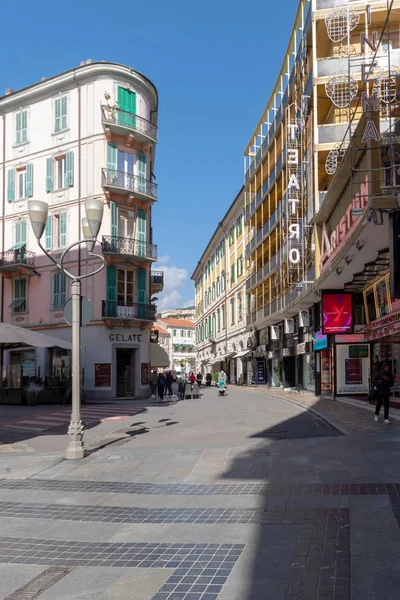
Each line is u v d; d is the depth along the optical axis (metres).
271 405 24.72
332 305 25.41
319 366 28.69
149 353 35.09
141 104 35.25
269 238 39.41
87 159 33.59
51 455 11.66
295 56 31.81
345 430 13.45
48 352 34.44
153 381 34.66
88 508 7.40
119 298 33.50
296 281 30.84
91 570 5.10
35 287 35.19
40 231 11.55
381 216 13.42
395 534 5.61
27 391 27.75
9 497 8.13
